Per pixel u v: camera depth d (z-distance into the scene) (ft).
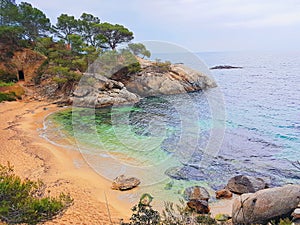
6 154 31.42
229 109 51.70
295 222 14.82
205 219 14.98
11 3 96.12
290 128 40.37
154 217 13.26
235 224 16.48
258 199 16.11
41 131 41.14
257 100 61.16
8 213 11.55
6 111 55.31
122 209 19.33
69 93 65.46
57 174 25.57
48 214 13.06
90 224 17.02
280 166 27.07
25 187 13.26
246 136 35.83
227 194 21.04
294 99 62.18
